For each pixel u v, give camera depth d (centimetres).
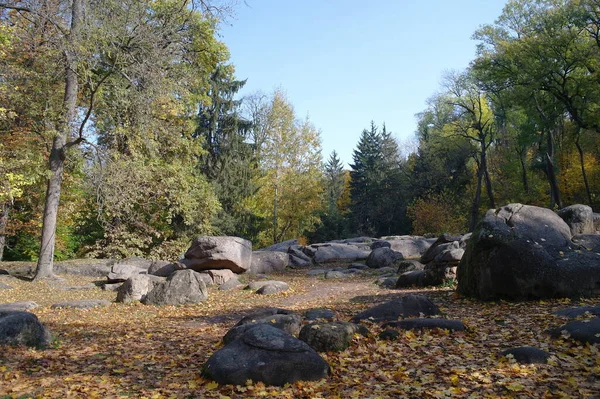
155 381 605
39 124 1947
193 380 591
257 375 556
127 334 928
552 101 3212
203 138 2648
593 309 781
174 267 1855
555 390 489
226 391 538
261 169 4141
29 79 1830
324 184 4638
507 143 5097
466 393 497
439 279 1443
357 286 1619
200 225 2755
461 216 4719
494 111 4747
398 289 1475
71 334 932
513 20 3319
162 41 1903
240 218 3553
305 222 4325
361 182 6319
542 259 1033
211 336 891
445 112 4947
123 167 1972
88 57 1706
